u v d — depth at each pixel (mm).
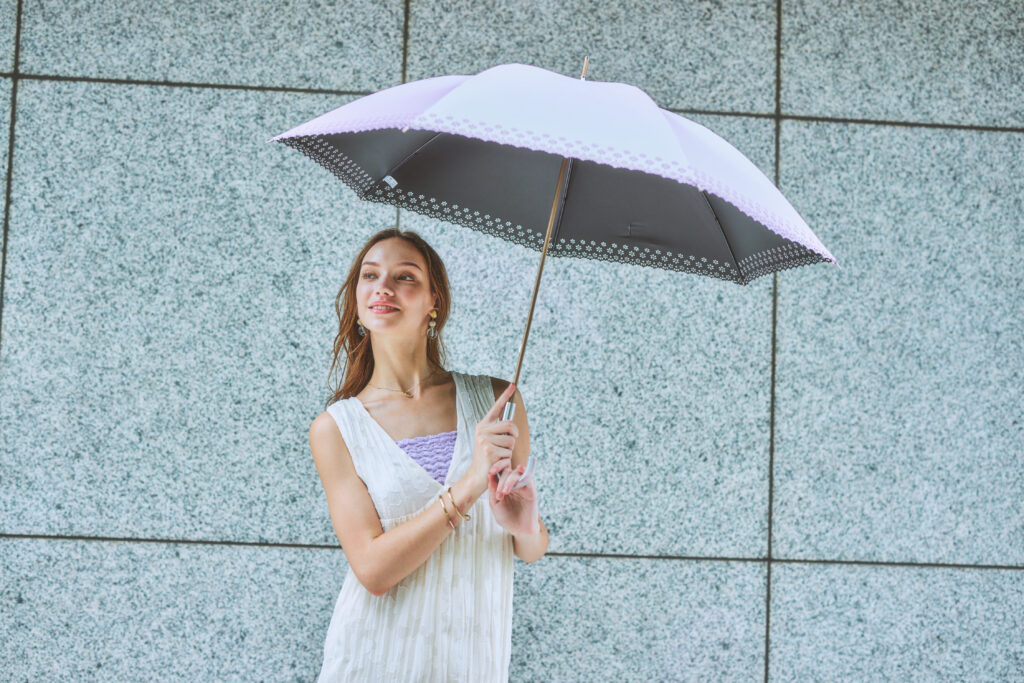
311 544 3273
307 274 3344
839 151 3496
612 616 3314
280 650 3242
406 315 2258
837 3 3525
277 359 3316
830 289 3459
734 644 3338
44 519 3254
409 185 2447
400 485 2160
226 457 3285
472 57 3434
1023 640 3418
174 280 3326
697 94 3473
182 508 3270
